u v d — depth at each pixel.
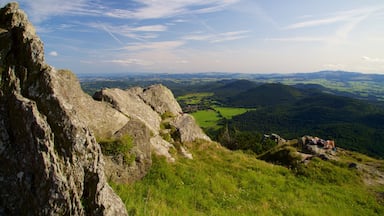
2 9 11.88
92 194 9.99
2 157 9.12
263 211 18.48
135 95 30.27
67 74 20.06
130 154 18.55
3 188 8.94
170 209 15.55
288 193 22.58
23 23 11.76
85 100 20.48
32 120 9.10
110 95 24.84
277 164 31.52
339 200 23.09
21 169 9.02
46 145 9.01
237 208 18.33
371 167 31.00
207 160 26.38
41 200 8.80
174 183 19.27
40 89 10.08
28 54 10.53
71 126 9.84
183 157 24.88
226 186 21.17
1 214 8.73
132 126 19.92
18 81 10.21
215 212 16.97
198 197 18.48
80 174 9.82
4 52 10.51
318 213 19.59
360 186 26.80
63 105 9.95
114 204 10.59
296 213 19.16
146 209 14.27
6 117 9.48
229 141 71.62
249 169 26.09
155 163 20.77
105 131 19.84
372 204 23.19
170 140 27.00
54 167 8.94
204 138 31.12
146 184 18.28
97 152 10.41
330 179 27.36
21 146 9.13
